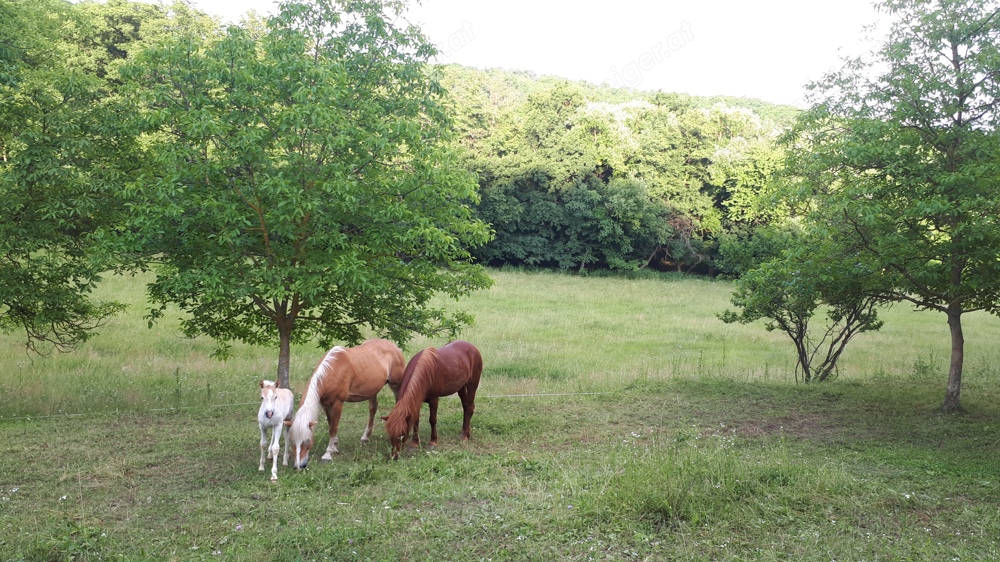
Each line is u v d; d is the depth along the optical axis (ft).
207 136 33.47
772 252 56.34
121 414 37.42
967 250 35.42
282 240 37.01
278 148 36.86
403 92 39.78
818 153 39.19
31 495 24.12
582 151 155.74
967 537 20.51
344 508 22.71
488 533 20.51
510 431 35.17
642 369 54.54
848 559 18.61
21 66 35.91
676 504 22.07
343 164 34.99
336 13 37.88
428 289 40.45
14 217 36.04
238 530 20.58
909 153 35.99
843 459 29.96
